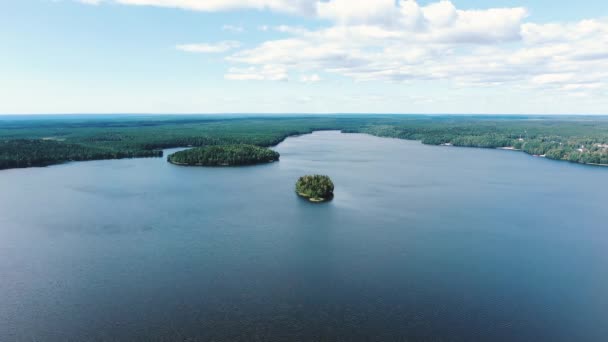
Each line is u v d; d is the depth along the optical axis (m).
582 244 118.62
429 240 120.12
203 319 76.31
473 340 70.56
